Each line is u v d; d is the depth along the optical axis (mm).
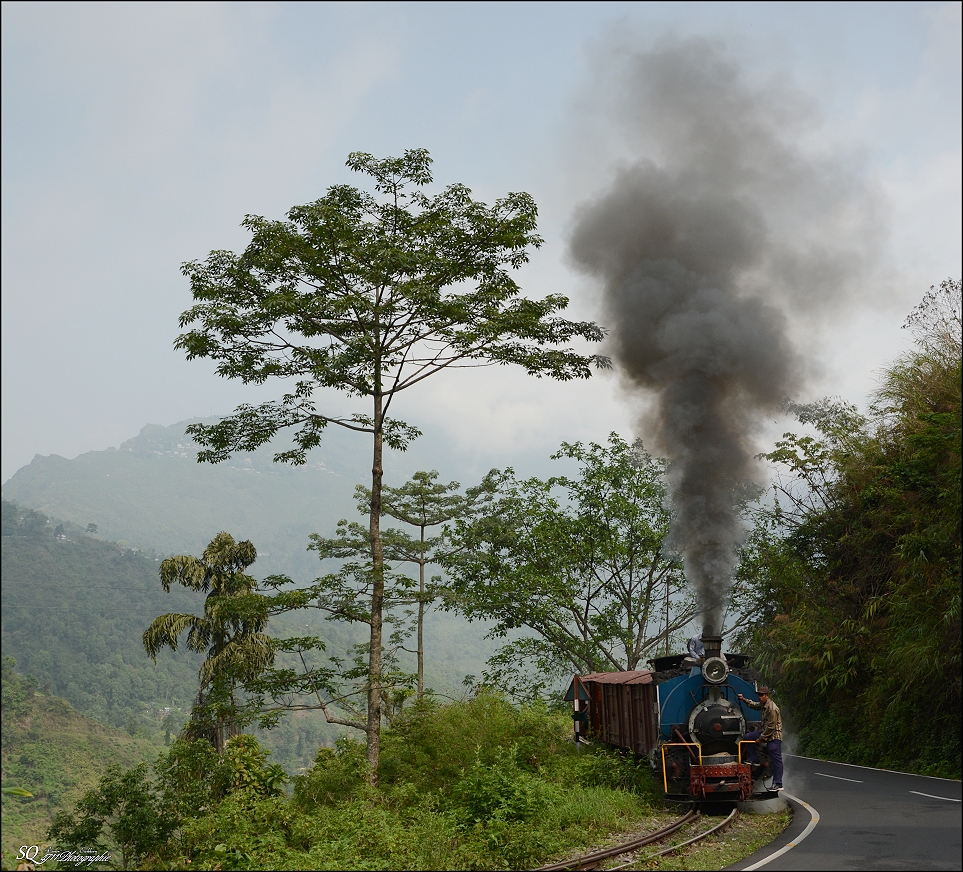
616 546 28125
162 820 12570
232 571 26875
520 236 16391
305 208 15961
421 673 27359
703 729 14180
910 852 9852
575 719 21719
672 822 12836
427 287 15344
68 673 161625
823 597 24672
